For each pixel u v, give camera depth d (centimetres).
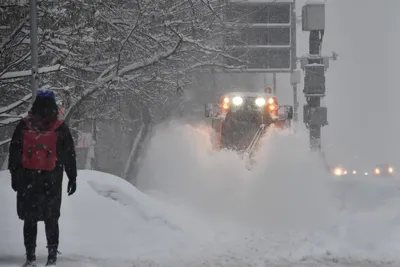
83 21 6128
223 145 6397
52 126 2461
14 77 5503
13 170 2452
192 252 2908
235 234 3541
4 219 2975
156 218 3441
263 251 2895
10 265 2492
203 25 7488
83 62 6662
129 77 7138
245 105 6431
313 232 3459
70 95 6581
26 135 2441
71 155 2498
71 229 3086
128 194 3509
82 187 3388
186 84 8244
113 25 6569
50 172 2450
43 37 5819
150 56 7331
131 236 3161
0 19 5691
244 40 10900
